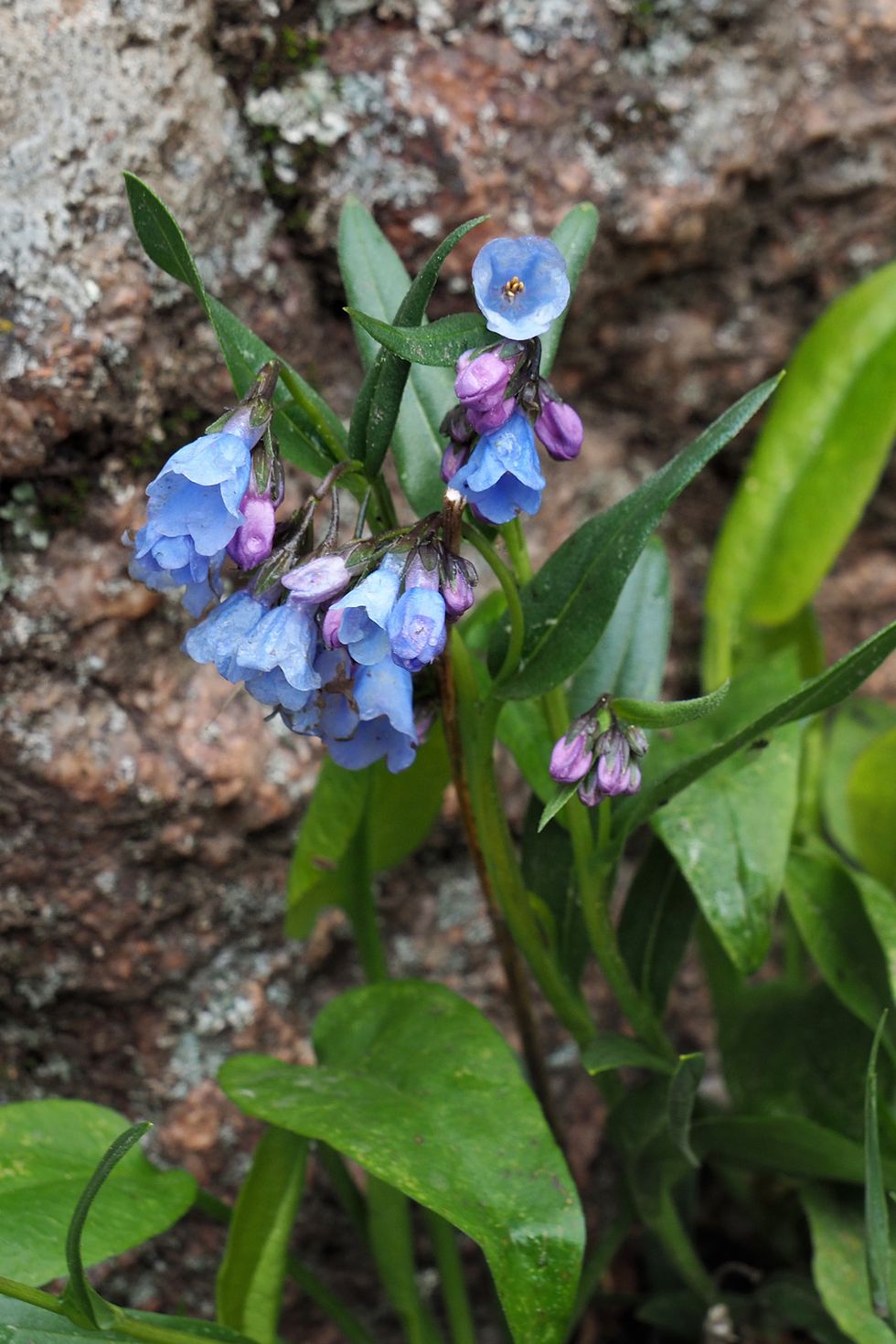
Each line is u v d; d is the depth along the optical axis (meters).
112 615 0.46
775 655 0.48
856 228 0.52
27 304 0.43
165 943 0.48
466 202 0.48
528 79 0.48
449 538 0.38
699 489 0.54
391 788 0.45
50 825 0.46
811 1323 0.47
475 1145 0.41
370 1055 0.44
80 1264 0.39
